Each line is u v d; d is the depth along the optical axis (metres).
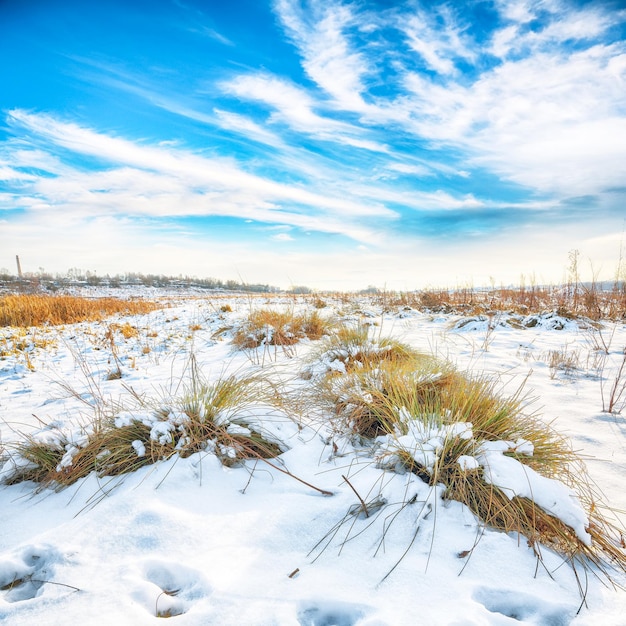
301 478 2.58
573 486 2.56
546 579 1.84
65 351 7.99
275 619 1.53
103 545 1.95
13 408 4.43
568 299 12.64
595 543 2.11
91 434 2.95
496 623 1.56
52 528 2.14
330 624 1.63
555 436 3.22
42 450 2.84
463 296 14.55
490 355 6.75
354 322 9.62
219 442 2.84
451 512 2.20
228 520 2.14
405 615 1.56
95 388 5.14
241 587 1.70
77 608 1.59
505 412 2.93
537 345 7.62
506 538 2.05
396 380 3.45
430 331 9.41
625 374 5.46
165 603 1.66
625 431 3.60
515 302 13.36
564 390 4.83
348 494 2.34
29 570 1.85
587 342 7.82
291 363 5.38
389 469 2.56
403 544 2.00
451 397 3.12
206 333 9.72
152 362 6.80
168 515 2.12
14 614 1.57
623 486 2.71
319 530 2.09
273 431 3.04
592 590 1.80
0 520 2.27
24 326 11.52
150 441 2.78
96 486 2.51
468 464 2.30
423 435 2.60
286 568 1.83
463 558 1.91
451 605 1.63
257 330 7.56
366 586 1.73
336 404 3.54
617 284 12.68
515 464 2.32
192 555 1.89
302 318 8.29
